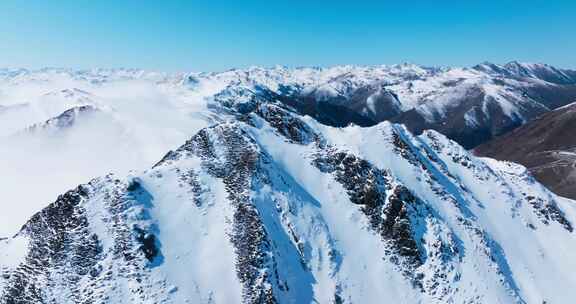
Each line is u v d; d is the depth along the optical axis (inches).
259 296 1683.1
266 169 2298.2
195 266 1766.7
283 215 2103.8
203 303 1641.2
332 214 2293.3
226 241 1878.7
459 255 2153.1
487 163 3676.2
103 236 1781.5
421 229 2226.9
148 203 1966.0
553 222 2906.0
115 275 1657.2
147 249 1758.1
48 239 1787.6
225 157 2370.8
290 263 1903.3
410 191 2370.8
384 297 1961.1
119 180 2033.7
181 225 1920.5
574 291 2289.6
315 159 2628.0
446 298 1972.2
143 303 1576.0
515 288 2140.7
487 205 2812.5
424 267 2089.1
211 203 2060.8
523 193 3127.5
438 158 3110.2
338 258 2057.1
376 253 2148.1
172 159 2381.9
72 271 1665.8
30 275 1656.0
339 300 1881.2
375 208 2346.2
